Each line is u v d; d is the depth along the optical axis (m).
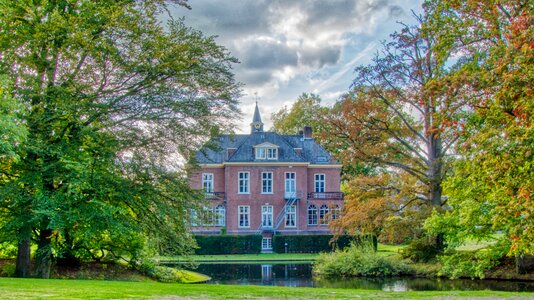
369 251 32.12
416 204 32.75
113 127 20.28
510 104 15.59
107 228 19.42
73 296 10.95
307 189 57.19
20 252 21.00
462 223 23.84
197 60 21.14
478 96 17.80
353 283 27.34
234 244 48.41
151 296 11.57
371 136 32.84
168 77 21.41
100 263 26.75
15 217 19.34
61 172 18.44
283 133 74.06
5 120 15.18
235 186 56.06
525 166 14.31
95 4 19.88
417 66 29.98
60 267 24.53
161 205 20.75
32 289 12.03
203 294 12.45
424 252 31.98
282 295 12.77
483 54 22.30
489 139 16.17
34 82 18.52
